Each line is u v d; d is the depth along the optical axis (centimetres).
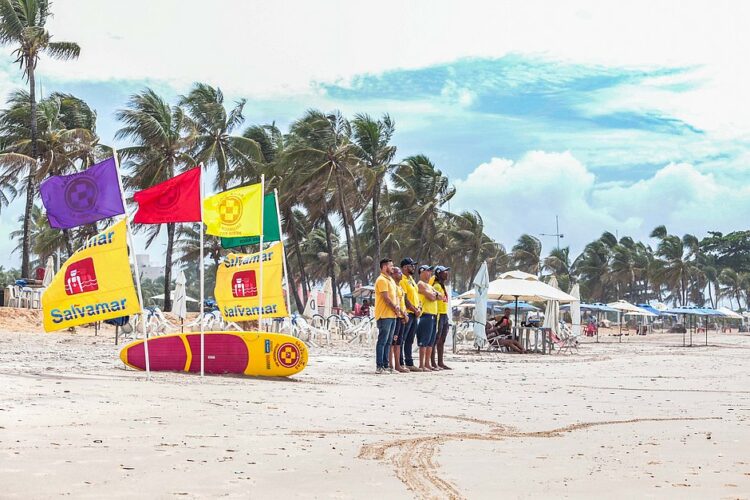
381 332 1577
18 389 927
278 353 1323
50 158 4438
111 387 1012
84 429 690
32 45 4044
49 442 617
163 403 898
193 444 638
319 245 8612
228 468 546
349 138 5400
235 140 5131
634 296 13550
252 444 651
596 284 12050
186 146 4922
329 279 3512
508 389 1289
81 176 1189
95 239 1185
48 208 1191
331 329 3412
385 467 570
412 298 1642
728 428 831
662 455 648
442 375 1568
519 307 5372
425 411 952
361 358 2069
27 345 2166
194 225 6869
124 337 2720
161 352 1316
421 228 6544
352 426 794
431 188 6256
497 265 10762
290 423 797
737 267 15212
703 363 2203
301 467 561
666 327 10000
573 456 637
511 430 806
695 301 14550
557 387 1341
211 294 12519
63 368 1314
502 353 2664
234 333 1325
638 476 553
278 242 1705
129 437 659
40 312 3269
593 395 1207
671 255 11588
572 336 2933
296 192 5153
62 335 2767
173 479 504
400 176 5634
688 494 495
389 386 1280
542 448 680
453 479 533
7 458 548
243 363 1320
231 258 1711
